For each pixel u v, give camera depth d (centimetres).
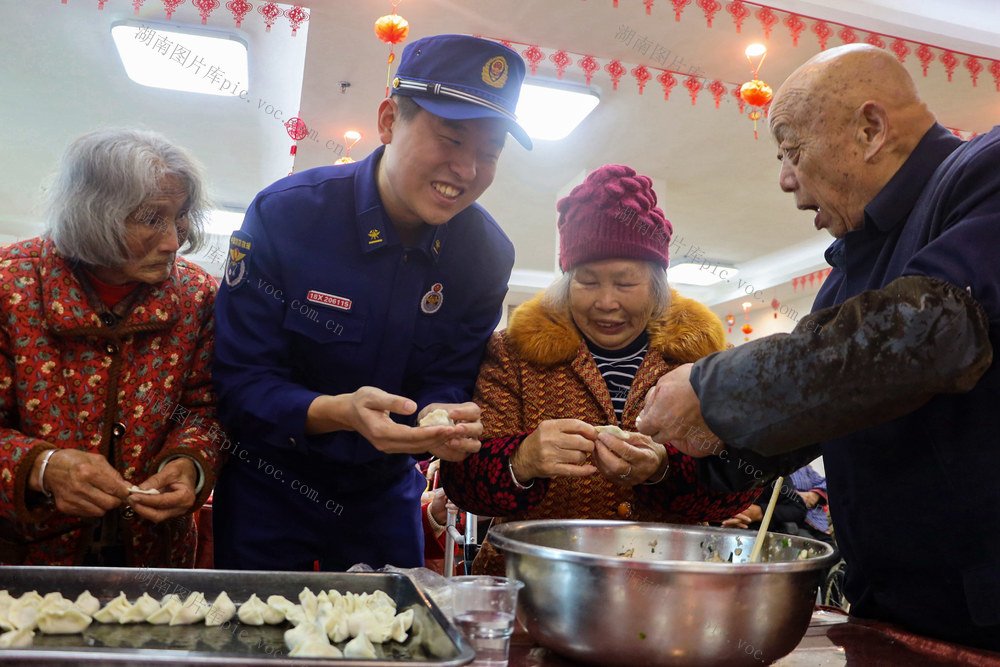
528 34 372
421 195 133
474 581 85
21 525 139
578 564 85
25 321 137
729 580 80
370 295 147
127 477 145
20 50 455
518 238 779
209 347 158
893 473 101
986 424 90
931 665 90
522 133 132
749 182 598
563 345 154
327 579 107
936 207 98
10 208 814
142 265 138
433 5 349
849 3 363
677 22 357
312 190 148
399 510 159
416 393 161
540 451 129
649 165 563
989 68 396
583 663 89
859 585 116
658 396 97
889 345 77
